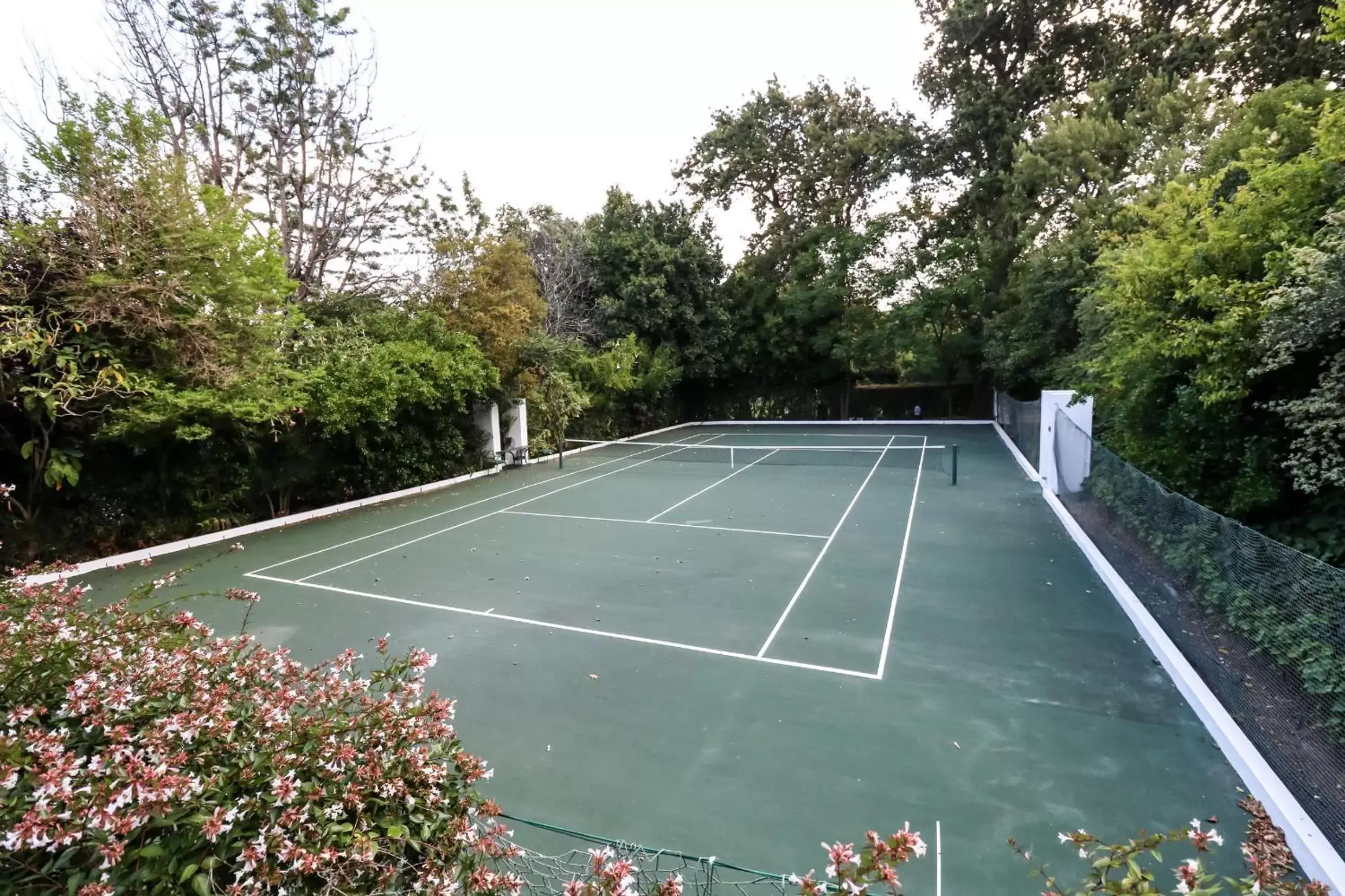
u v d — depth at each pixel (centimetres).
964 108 2127
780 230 2702
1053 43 2094
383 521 1123
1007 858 310
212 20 1570
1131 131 1695
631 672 527
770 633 596
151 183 882
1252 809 334
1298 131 677
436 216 2016
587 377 2150
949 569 758
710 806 356
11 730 233
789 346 2633
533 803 361
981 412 2564
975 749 404
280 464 1148
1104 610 620
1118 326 811
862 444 2009
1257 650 437
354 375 1185
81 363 823
